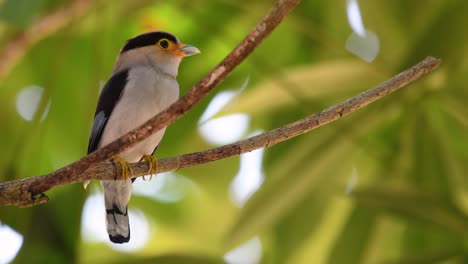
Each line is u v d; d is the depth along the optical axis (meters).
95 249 13.83
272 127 11.61
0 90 11.82
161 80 9.72
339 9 11.32
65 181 6.03
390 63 10.55
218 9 11.41
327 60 11.29
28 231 9.93
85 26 11.38
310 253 11.27
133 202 13.94
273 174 10.16
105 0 10.70
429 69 6.39
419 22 10.55
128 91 9.52
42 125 11.09
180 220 13.90
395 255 10.70
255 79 11.77
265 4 10.53
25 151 11.03
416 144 10.45
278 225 11.18
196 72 11.94
